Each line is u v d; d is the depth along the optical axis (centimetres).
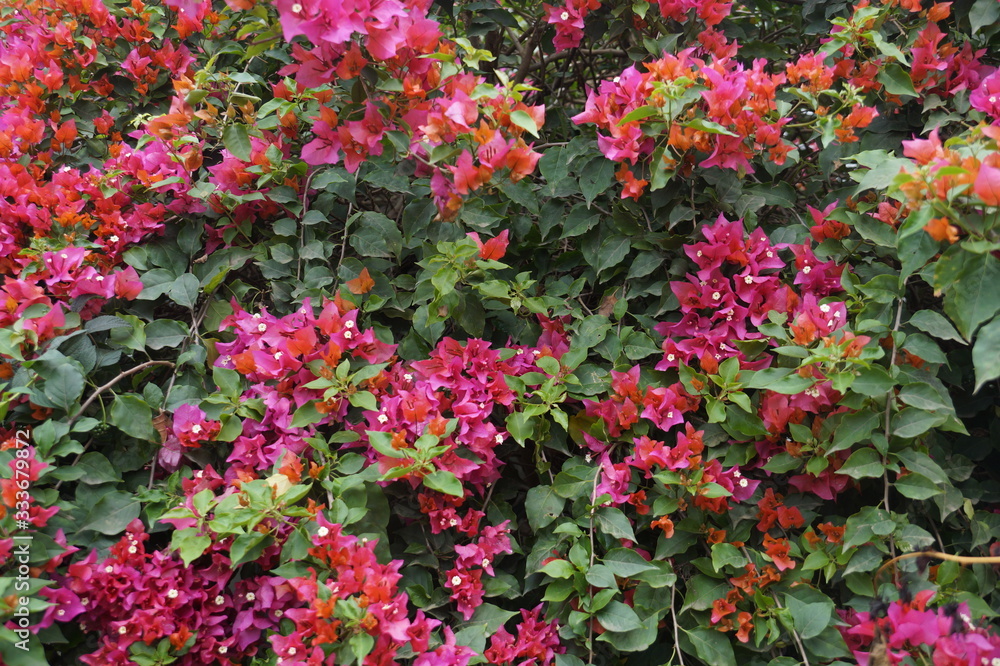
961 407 195
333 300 187
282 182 198
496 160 173
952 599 155
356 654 134
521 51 265
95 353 173
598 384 183
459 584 163
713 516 176
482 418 173
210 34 228
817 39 248
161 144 199
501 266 177
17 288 170
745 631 162
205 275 199
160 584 154
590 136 204
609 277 199
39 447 155
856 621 165
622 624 156
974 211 135
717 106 173
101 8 220
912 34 201
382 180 201
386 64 177
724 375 171
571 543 172
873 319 170
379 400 176
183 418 169
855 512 185
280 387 171
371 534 160
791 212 212
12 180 191
